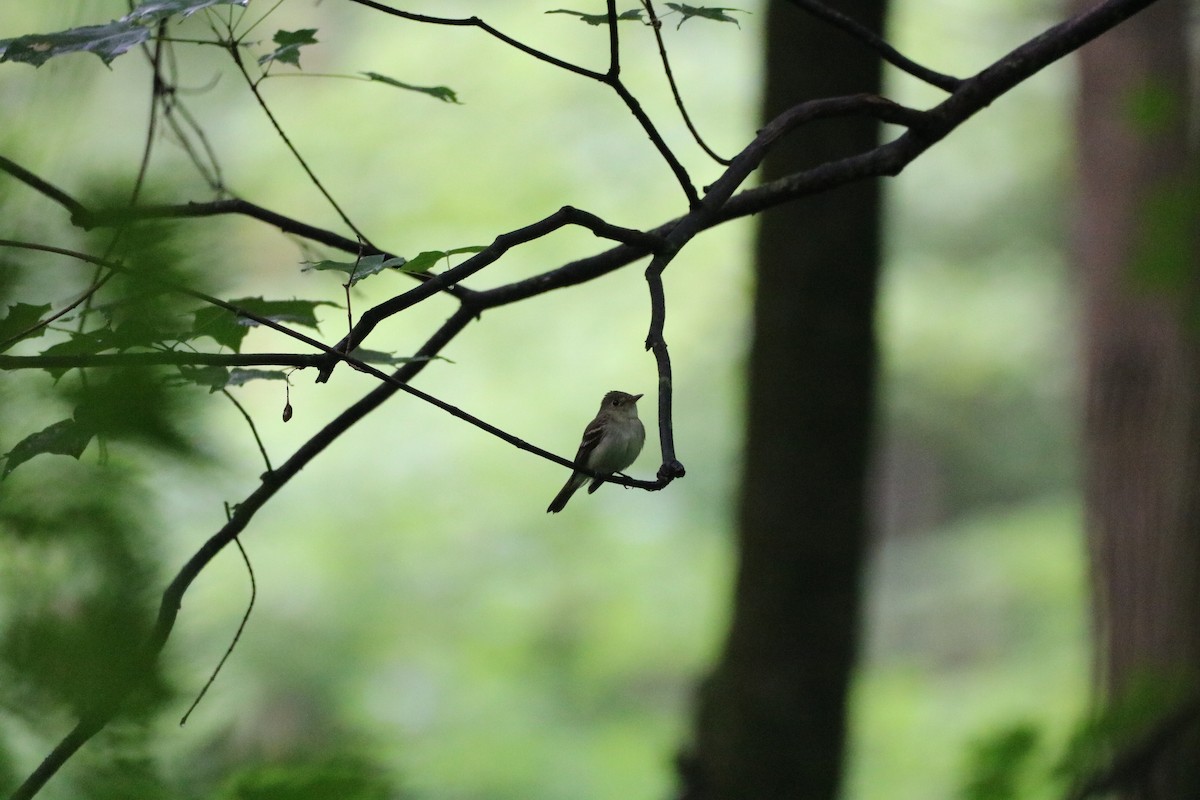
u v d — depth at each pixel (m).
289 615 20.84
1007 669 21.59
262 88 21.39
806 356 9.93
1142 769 4.36
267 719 19.33
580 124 21.78
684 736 10.43
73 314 3.79
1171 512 11.52
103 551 2.08
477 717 20.39
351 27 23.44
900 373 25.72
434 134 21.66
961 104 6.08
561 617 21.95
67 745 2.10
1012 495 28.03
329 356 4.06
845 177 6.24
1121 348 12.02
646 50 22.03
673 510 22.84
